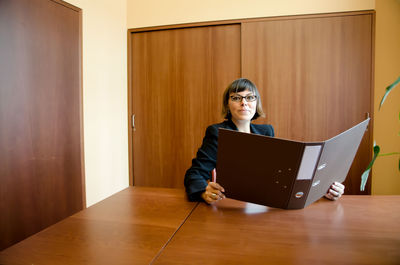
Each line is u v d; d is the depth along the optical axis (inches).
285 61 93.0
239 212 33.9
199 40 100.6
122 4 103.9
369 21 86.7
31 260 22.4
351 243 24.8
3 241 60.8
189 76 102.1
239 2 95.7
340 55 89.2
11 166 62.4
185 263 21.7
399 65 89.1
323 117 91.3
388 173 90.7
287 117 93.7
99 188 92.7
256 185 33.1
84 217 32.4
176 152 105.1
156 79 105.6
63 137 77.1
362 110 88.6
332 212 33.3
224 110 52.0
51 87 72.7
